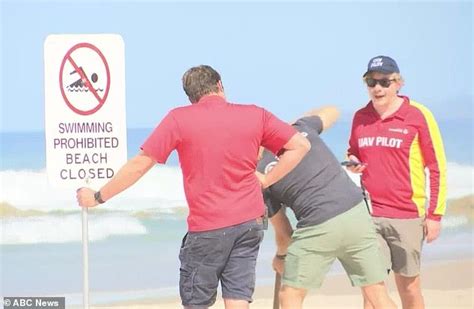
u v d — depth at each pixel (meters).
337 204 14.80
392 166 16.36
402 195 16.39
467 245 33.91
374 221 16.52
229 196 13.60
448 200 38.88
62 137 15.22
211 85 13.96
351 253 15.09
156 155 13.63
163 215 38.03
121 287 30.30
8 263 33.88
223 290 13.89
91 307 27.72
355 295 27.05
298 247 15.02
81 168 15.27
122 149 15.32
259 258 31.59
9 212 38.88
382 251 16.55
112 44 15.22
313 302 26.22
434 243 34.19
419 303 16.86
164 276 31.55
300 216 15.04
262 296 27.25
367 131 16.56
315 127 15.66
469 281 28.94
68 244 36.31
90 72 15.23
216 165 13.52
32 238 37.28
